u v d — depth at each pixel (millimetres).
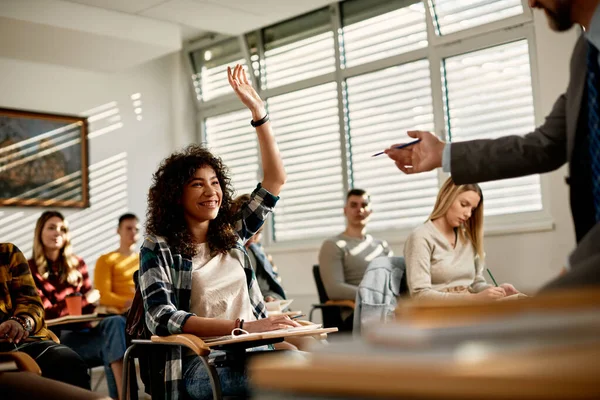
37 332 3039
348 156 6734
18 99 6703
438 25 6102
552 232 5207
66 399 1402
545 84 5305
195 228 2590
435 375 314
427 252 3615
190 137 8000
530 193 5516
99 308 5039
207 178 2568
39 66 6879
